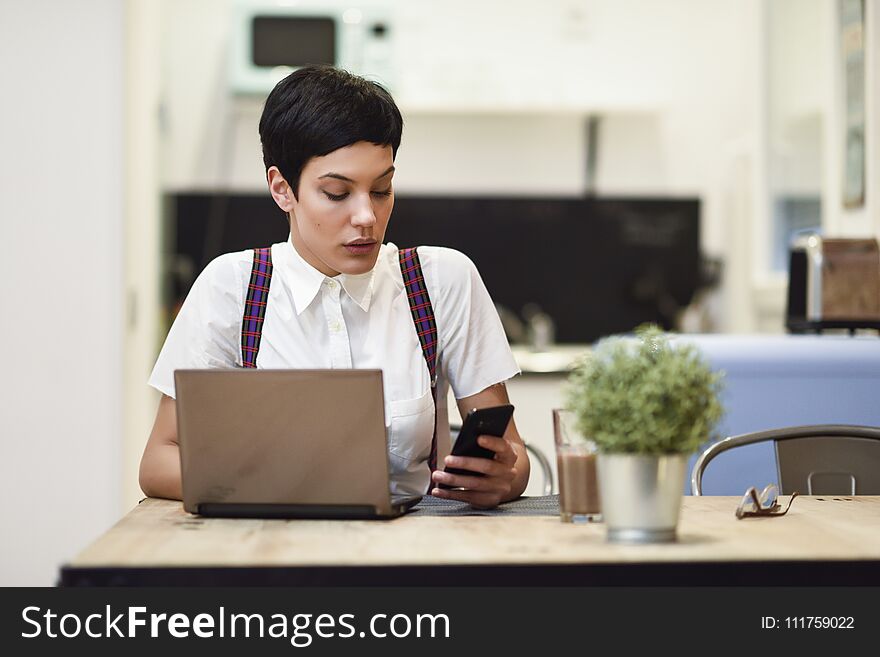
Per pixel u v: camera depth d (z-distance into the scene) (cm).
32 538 334
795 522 142
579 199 547
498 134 546
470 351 189
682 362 124
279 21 493
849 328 303
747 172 522
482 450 156
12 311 334
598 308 550
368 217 161
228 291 182
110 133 337
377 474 141
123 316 337
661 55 546
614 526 125
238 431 141
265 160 172
